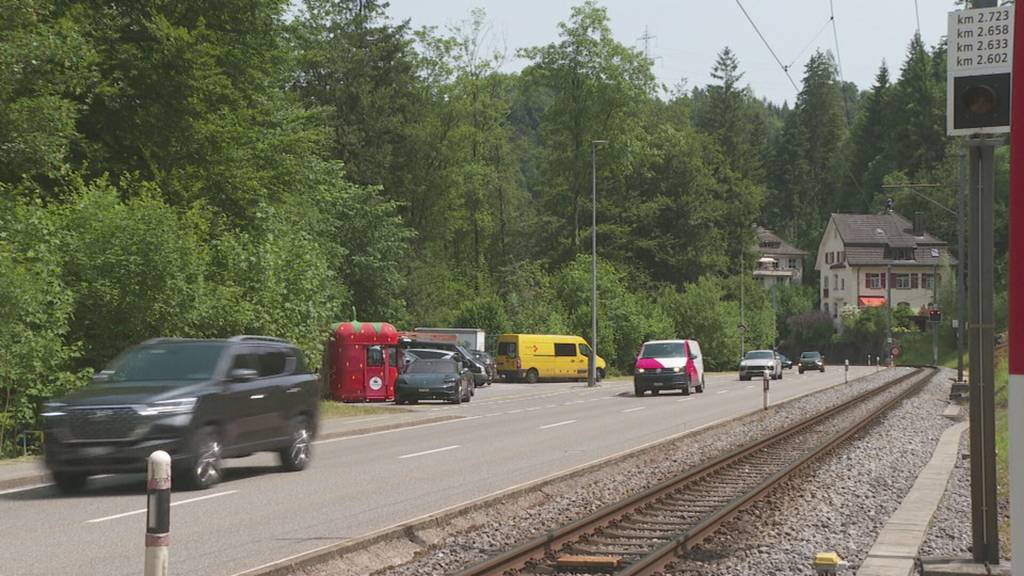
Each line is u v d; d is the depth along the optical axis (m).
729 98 120.50
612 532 11.35
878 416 29.97
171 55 33.00
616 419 29.78
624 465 18.45
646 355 44.16
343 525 11.83
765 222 155.12
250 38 37.22
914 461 19.03
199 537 11.02
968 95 8.19
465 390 40.41
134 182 32.75
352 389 40.97
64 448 13.76
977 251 8.67
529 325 68.25
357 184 65.56
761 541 10.97
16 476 15.60
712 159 107.06
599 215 88.12
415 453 20.19
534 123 136.62
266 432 16.09
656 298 89.75
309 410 17.41
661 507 13.36
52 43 25.08
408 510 12.98
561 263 83.50
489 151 83.31
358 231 58.53
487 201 85.88
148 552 6.22
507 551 9.59
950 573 8.30
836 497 14.47
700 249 95.75
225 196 35.97
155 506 6.23
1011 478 5.42
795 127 152.38
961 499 14.02
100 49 31.78
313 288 31.45
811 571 9.46
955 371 69.19
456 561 10.04
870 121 140.50
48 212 24.92
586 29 78.00
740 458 19.05
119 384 14.72
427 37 76.12
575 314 71.69
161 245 24.78
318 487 15.16
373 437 23.97
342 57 66.81
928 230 127.12
